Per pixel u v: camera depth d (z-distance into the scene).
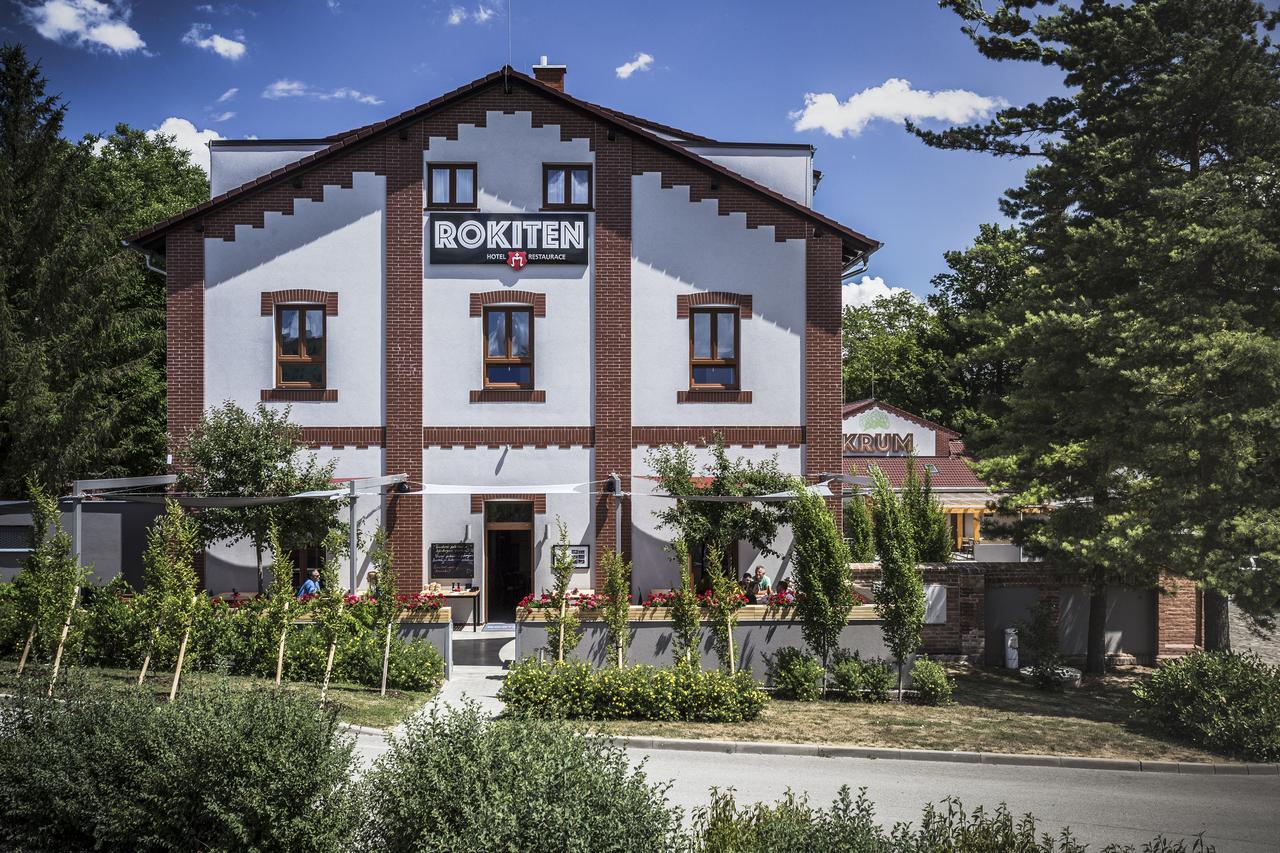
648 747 14.20
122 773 9.25
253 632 17.00
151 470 35.16
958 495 36.72
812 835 7.54
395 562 22.47
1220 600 20.52
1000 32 22.62
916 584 17.72
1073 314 19.48
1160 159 20.89
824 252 23.19
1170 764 14.01
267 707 9.34
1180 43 19.80
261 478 19.66
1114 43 20.14
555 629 16.88
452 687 17.59
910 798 12.18
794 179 26.17
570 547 22.72
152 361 35.44
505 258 22.78
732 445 22.98
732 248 23.05
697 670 16.08
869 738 14.77
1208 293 18.64
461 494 22.72
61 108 29.67
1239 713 14.81
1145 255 19.33
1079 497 21.39
